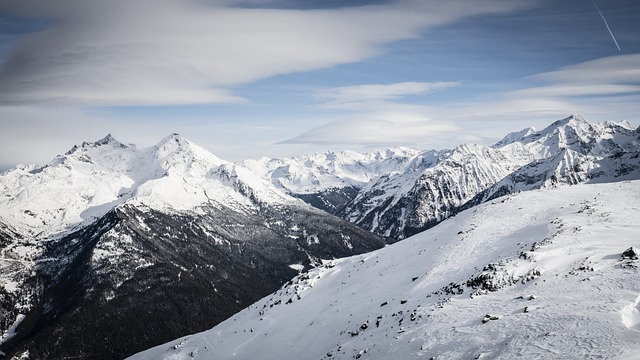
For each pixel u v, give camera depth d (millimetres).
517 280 67062
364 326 76500
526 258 71875
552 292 58469
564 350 41281
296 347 86062
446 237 108812
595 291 54125
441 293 74438
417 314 67750
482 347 48719
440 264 91188
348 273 118062
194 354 105188
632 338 39875
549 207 105688
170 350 113000
